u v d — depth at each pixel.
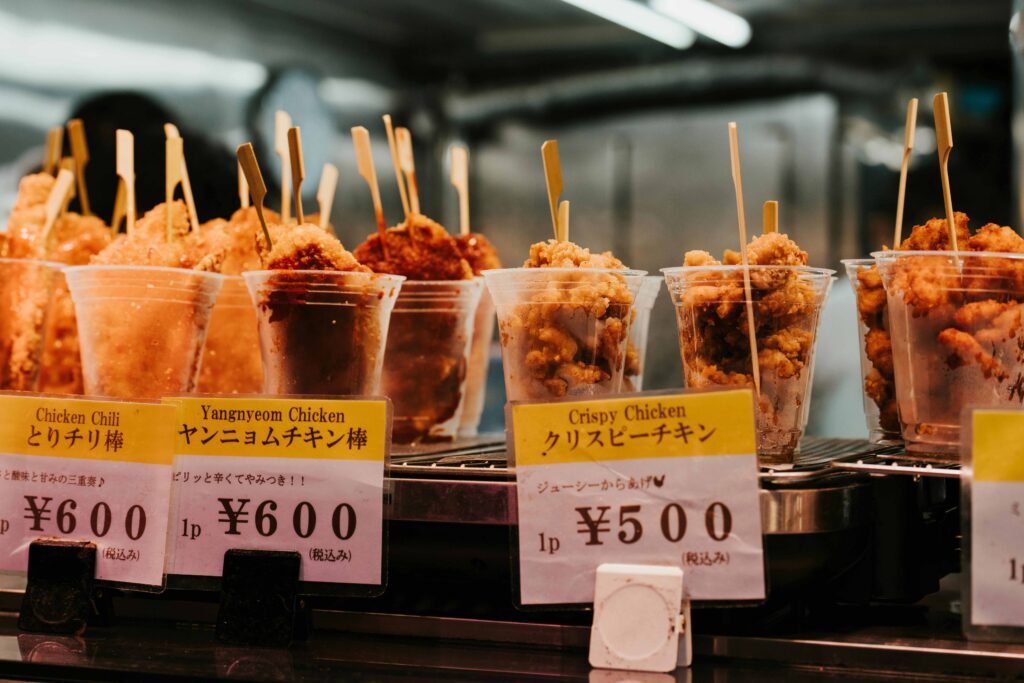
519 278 1.04
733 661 0.90
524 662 0.91
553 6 2.97
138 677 0.89
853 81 3.16
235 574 0.98
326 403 0.99
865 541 0.99
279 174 3.12
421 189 3.47
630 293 1.06
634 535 0.91
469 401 1.45
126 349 1.13
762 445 1.02
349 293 1.09
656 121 3.32
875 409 1.22
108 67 2.81
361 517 0.98
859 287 1.23
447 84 3.46
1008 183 3.07
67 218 1.43
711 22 2.96
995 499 0.85
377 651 0.94
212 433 1.01
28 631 1.02
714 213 3.29
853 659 0.88
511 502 0.94
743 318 1.02
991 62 3.06
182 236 1.29
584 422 0.93
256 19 3.05
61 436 1.05
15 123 2.66
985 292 0.98
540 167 3.44
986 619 0.85
